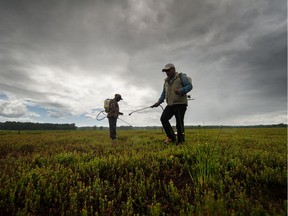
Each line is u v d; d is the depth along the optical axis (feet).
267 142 23.95
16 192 9.07
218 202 7.23
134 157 14.38
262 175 10.21
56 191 8.94
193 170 11.67
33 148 24.35
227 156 14.49
